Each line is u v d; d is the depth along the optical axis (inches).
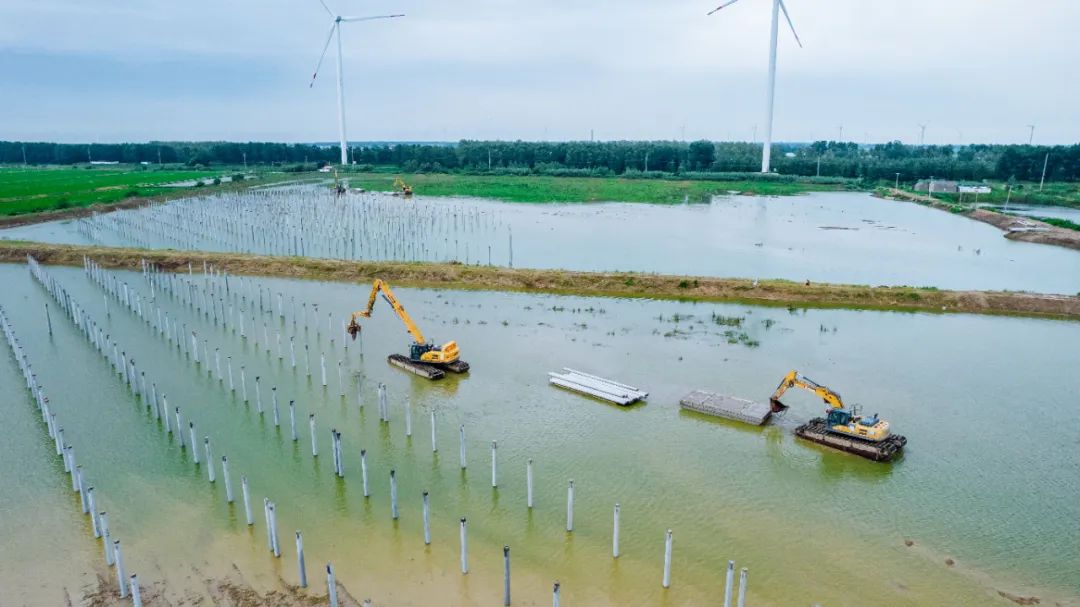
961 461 1507.1
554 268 3437.5
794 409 1775.3
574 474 1432.1
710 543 1200.8
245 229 4453.7
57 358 2060.8
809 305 2824.8
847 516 1293.1
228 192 6486.2
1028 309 2738.7
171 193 6028.5
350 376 1956.2
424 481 1393.9
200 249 3882.9
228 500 1301.7
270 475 1408.7
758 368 2066.9
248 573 1105.4
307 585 1078.4
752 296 2888.8
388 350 2183.8
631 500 1336.1
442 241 4217.5
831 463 1496.1
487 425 1657.2
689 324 2524.6
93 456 1473.9
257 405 1734.7
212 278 3090.6
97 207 5036.9
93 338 2166.6
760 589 1080.8
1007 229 4936.0
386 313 2618.1
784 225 5128.0
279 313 2561.5
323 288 3002.0
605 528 1242.0
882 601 1061.1
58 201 5113.2
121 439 1553.9
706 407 1727.4
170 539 1190.3
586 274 3090.6
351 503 1310.3
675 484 1398.9
